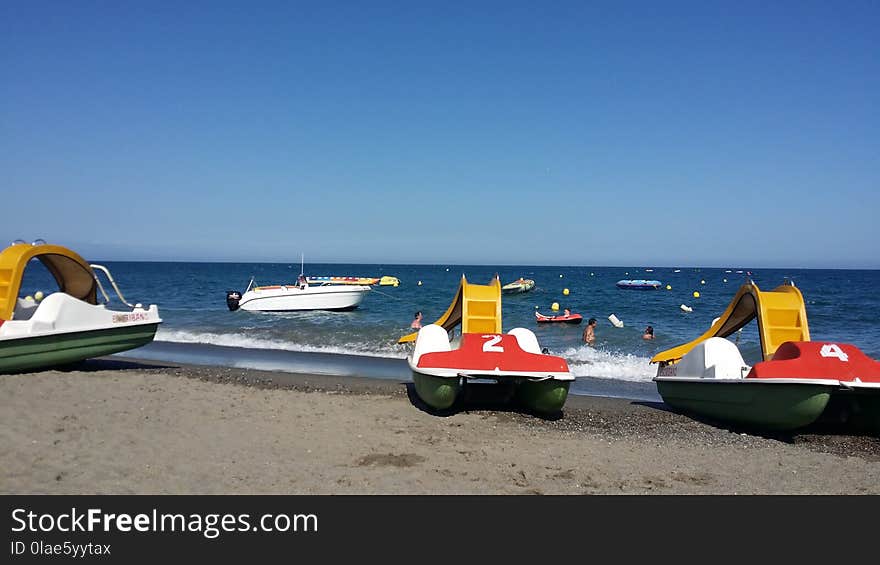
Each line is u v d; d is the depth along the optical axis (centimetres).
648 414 1025
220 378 1243
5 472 583
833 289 5803
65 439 690
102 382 1019
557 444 783
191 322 2420
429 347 959
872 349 1988
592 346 1867
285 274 9275
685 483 644
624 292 4900
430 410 957
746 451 784
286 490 577
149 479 586
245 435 755
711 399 935
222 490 570
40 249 1075
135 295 4019
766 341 927
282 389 1126
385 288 5162
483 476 639
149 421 791
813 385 773
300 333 2073
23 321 1012
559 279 8306
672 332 2242
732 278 9356
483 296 1078
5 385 926
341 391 1125
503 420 913
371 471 640
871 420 876
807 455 768
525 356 880
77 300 1079
